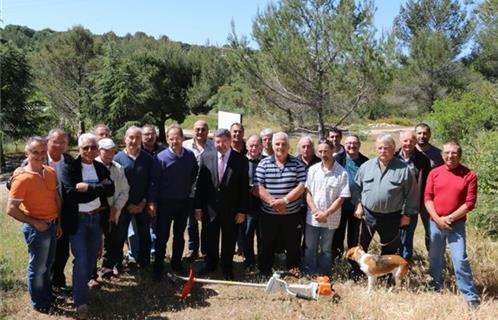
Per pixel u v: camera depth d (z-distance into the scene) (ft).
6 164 65.51
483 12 61.57
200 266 19.90
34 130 68.49
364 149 56.90
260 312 15.34
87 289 15.20
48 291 15.42
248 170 18.19
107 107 73.61
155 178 17.56
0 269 18.65
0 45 65.72
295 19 43.11
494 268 18.51
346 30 40.86
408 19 112.78
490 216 23.00
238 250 21.81
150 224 19.66
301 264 19.38
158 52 90.22
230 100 67.92
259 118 56.34
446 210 15.76
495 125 46.85
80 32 89.20
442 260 16.60
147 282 17.84
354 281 18.07
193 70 91.04
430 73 101.65
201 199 18.40
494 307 15.15
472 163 26.00
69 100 88.53
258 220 19.47
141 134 18.21
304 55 42.57
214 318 15.08
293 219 17.87
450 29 108.88
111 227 17.57
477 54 94.07
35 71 85.35
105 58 74.38
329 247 18.01
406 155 17.81
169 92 88.43
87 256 15.21
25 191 14.06
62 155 15.67
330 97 45.47
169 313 15.43
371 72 41.86
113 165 16.92
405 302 15.70
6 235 24.63
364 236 17.80
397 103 103.76
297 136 60.49
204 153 18.40
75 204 14.93
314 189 17.71
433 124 54.70
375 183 16.93
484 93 53.31
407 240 18.34
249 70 46.11
